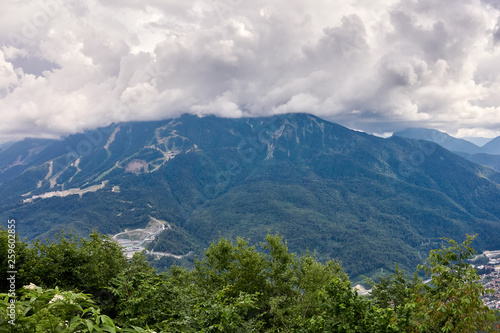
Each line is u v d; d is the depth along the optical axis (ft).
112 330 10.71
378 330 20.84
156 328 27.07
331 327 22.25
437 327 21.66
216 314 25.14
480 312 20.07
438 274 22.89
